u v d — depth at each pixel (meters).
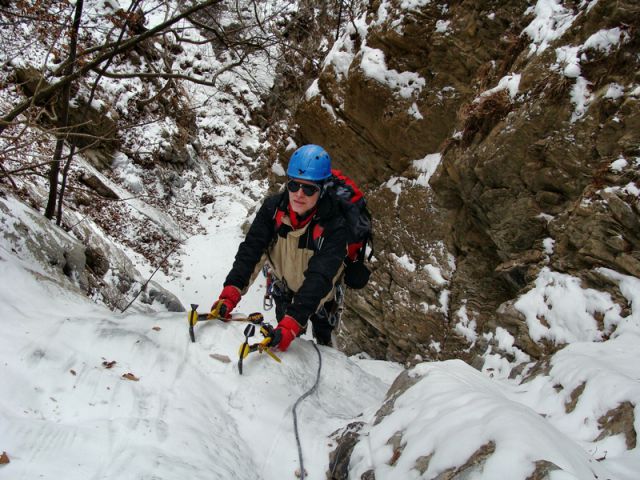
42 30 4.83
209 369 2.38
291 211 2.61
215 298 8.98
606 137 4.39
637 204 3.97
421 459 1.62
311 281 2.53
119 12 5.14
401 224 6.75
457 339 5.82
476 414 1.66
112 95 10.88
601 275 4.16
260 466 1.97
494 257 5.87
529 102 4.97
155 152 11.31
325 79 7.64
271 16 6.55
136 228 9.58
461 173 5.64
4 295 2.49
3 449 1.54
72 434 1.69
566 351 3.38
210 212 12.51
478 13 6.04
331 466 1.95
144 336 2.45
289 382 2.46
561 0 5.30
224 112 15.67
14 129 6.29
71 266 4.20
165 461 1.64
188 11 4.82
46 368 2.03
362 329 7.26
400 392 2.18
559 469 1.27
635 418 2.03
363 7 7.71
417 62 6.64
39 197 6.16
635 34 4.36
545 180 4.82
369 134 7.20
